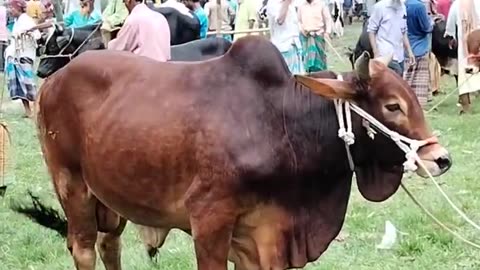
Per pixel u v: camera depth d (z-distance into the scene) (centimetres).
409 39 1352
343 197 489
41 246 743
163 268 675
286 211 475
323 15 1495
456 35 1346
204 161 465
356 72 465
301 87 481
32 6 1491
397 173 478
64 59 1199
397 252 709
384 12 1273
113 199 514
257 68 482
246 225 474
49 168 560
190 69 498
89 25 1209
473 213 805
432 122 1253
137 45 788
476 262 683
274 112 477
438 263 683
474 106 1405
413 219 777
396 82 463
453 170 971
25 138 1244
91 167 516
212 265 471
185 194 478
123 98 503
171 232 769
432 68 1504
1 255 727
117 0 1059
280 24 1306
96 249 601
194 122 473
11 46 1420
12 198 788
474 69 1077
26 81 1420
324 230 486
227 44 829
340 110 470
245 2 1521
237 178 461
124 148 492
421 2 1358
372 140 470
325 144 475
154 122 484
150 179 487
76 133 530
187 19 1061
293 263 482
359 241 738
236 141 464
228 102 475
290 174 471
